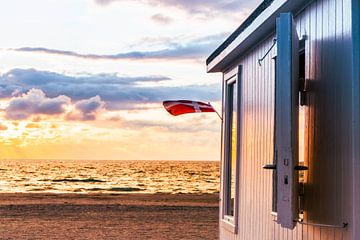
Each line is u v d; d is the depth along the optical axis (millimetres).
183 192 48312
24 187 58531
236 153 8570
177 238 16406
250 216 7746
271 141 6797
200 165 159250
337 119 5012
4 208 25234
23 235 16953
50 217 21812
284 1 5750
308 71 5762
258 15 6621
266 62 7105
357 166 4629
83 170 115812
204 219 21469
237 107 8562
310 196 5555
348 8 4844
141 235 16984
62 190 51750
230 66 9211
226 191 9336
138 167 137000
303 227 5723
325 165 5227
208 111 9883
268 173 6926
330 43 5203
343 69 4918
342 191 4863
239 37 7605
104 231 17922
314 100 5555
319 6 5500
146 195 38531
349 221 4715
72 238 16375
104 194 39281
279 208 4973
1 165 153000
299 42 5984
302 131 5871
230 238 8875
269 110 6930
